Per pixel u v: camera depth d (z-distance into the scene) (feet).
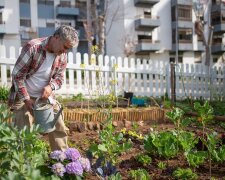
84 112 22.29
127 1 127.65
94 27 120.06
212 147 12.77
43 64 10.94
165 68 42.91
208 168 12.50
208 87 46.32
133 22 128.67
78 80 37.17
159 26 132.26
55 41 10.61
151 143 13.50
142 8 129.90
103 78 38.01
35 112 10.48
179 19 132.26
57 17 129.70
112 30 128.36
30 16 124.36
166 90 42.75
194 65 45.01
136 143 16.61
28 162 7.66
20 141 7.48
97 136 18.42
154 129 21.04
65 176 8.01
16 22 120.78
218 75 47.03
